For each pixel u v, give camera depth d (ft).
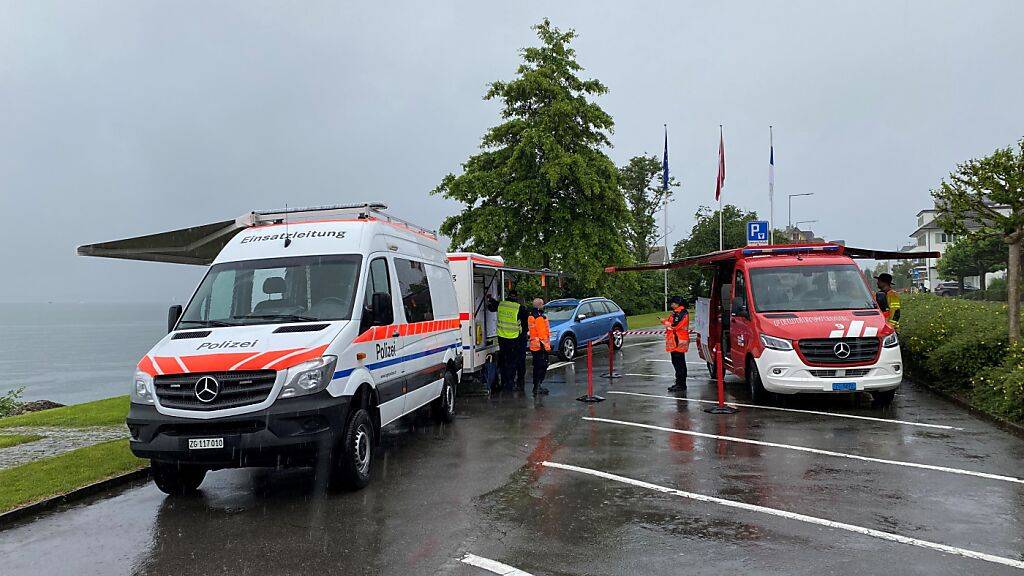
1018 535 16.76
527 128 76.02
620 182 80.59
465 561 15.89
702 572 14.87
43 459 26.73
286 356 20.24
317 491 22.18
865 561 15.28
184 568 16.19
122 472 24.52
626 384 46.03
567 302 65.57
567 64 78.95
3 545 18.30
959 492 20.29
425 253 32.12
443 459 26.04
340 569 15.66
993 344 34.47
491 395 43.01
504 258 78.74
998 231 35.29
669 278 146.30
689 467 23.93
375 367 23.66
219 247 37.11
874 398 34.65
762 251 39.83
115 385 124.77
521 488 21.84
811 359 33.40
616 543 16.75
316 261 24.20
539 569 15.30
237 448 19.54
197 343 21.16
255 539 17.90
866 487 21.01
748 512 18.89
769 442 27.48
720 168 108.37
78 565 16.69
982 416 31.24
